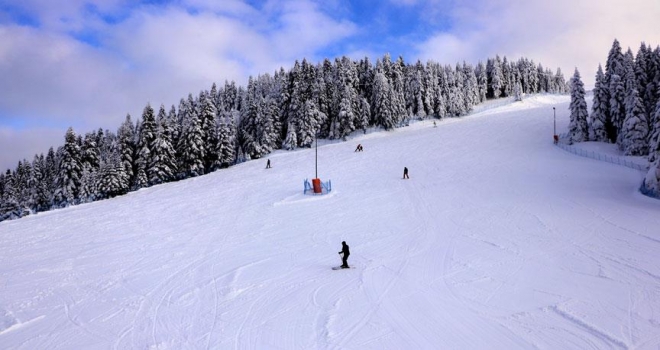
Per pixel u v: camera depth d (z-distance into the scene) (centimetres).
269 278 1518
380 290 1323
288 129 6906
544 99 11200
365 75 9175
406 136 6575
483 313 1110
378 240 1977
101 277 1692
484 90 11800
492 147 4950
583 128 5056
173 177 6009
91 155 6631
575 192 2828
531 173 3553
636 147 4188
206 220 2733
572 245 1705
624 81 5103
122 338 1104
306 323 1108
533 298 1191
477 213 2395
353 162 4769
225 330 1099
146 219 2956
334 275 1505
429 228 2141
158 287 1512
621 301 1134
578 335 960
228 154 6334
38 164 7969
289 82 8050
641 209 2278
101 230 2698
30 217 3628
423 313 1130
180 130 6881
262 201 3206
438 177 3616
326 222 2419
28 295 1533
